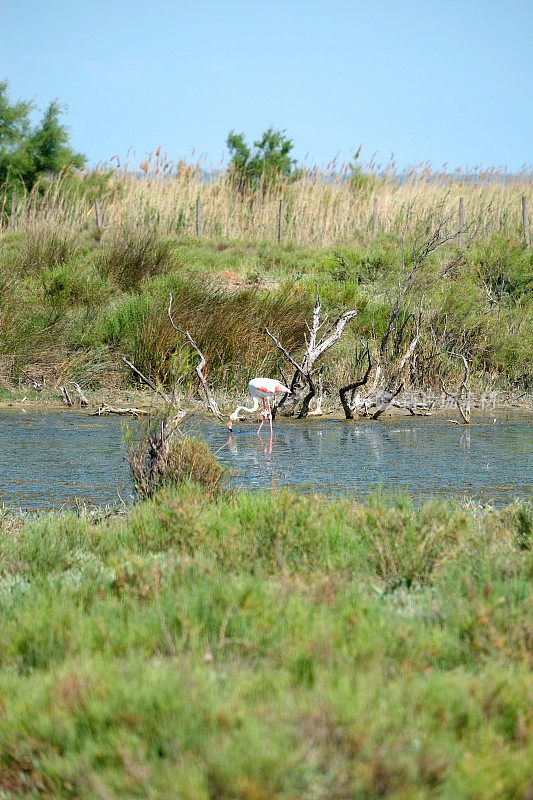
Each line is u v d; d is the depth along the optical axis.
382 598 19.48
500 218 109.88
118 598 19.30
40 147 143.38
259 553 22.48
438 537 22.58
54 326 65.50
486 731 12.27
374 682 13.16
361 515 25.06
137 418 52.72
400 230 110.94
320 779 11.16
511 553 22.25
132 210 119.00
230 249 104.88
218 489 31.39
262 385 49.69
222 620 16.67
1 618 17.67
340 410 59.03
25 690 13.90
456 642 15.85
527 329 68.56
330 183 130.25
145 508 26.89
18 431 48.31
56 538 24.17
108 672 13.95
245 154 152.00
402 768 11.11
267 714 12.31
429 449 44.50
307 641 15.05
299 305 67.50
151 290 70.75
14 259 81.44
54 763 12.02
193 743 11.91
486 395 62.03
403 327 63.69
